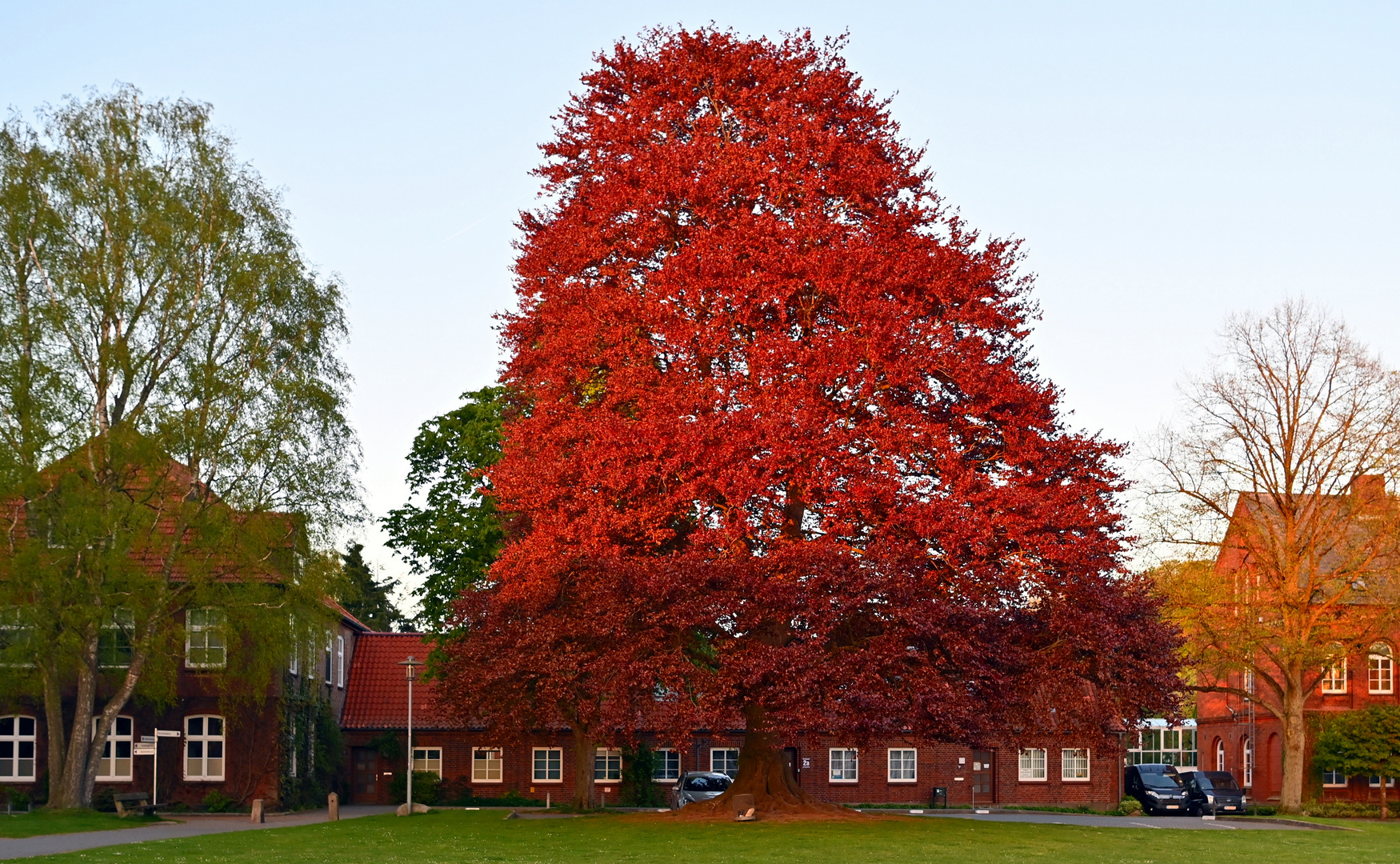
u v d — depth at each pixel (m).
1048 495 28.28
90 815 35.19
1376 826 38.06
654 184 29.69
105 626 36.62
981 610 26.38
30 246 37.84
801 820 29.47
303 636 39.06
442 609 43.59
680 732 25.84
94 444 36.34
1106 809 53.38
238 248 39.88
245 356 39.91
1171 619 45.19
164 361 38.78
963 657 26.17
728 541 27.25
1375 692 59.91
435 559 44.66
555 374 30.75
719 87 32.12
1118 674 28.08
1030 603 28.59
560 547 29.09
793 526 29.06
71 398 36.59
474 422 44.50
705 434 27.02
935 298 29.28
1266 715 60.62
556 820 32.25
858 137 31.69
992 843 25.83
